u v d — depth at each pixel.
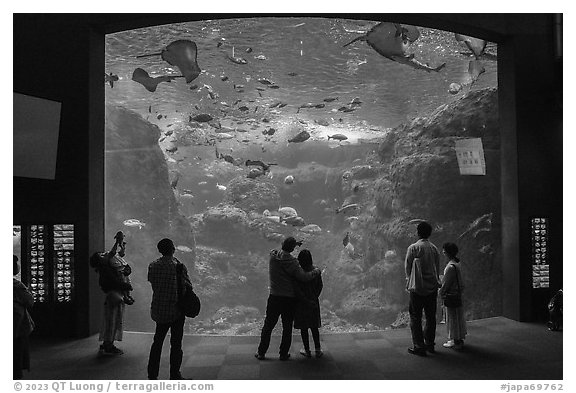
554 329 6.75
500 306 12.97
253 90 20.19
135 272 18.95
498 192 13.41
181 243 21.72
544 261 7.34
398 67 16.81
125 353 5.93
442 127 15.09
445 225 14.29
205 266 25.25
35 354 5.88
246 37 13.77
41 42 6.86
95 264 5.93
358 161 37.31
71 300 6.73
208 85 19.19
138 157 19.83
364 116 26.27
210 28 12.97
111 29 7.15
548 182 7.39
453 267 5.85
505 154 7.64
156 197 20.25
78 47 6.88
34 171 6.58
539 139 7.41
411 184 15.48
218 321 22.42
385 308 19.23
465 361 5.43
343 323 20.55
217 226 26.50
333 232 33.94
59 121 6.77
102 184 7.23
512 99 7.46
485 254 13.33
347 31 13.34
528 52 7.43
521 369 5.13
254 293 25.66
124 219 19.42
